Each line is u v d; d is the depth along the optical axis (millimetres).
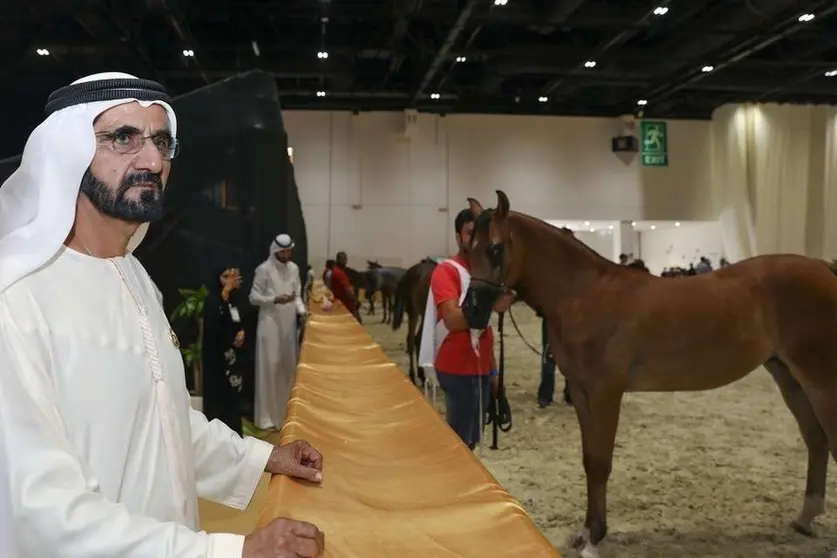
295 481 1547
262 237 6629
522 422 6742
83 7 13234
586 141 25719
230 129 6418
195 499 1388
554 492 4707
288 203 8250
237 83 6535
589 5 16203
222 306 5965
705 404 7684
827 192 25141
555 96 23938
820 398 3670
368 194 25062
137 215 1238
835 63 20000
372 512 1372
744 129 24859
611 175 25828
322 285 15141
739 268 3779
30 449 985
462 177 25312
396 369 3141
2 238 1199
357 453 1797
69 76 12586
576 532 3967
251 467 1584
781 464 5363
